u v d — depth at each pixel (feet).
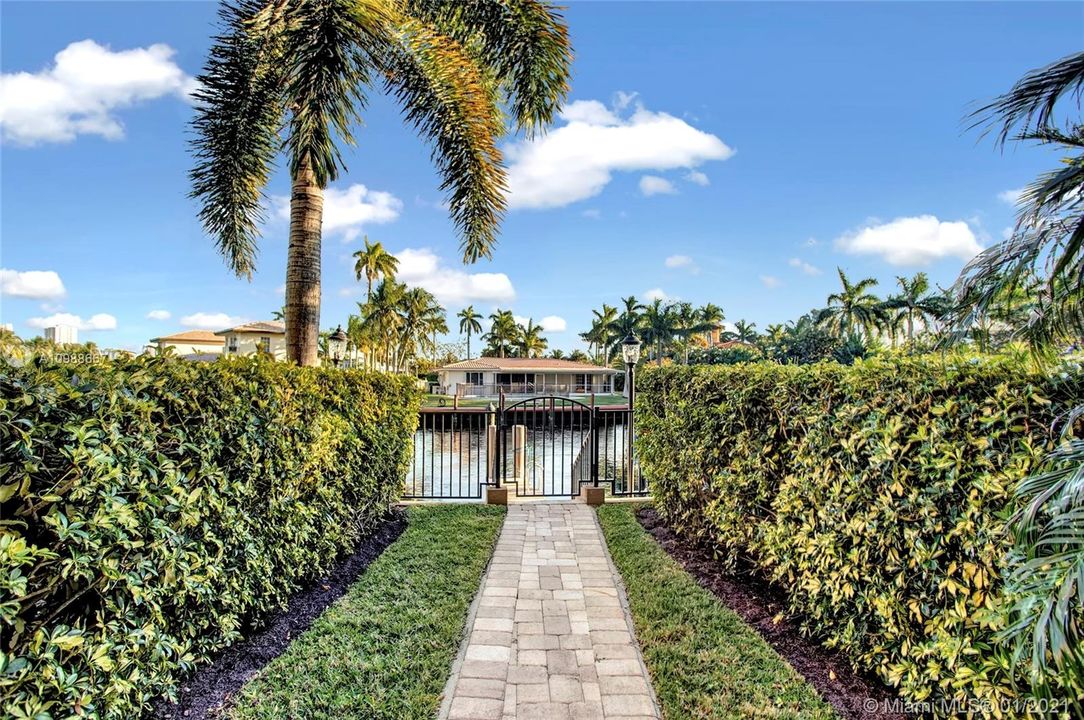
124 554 6.93
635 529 18.56
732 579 13.93
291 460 11.66
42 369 6.20
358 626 11.22
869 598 8.95
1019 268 7.23
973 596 6.97
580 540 18.02
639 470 25.02
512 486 28.66
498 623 12.00
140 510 7.22
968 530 7.09
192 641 8.61
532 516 20.92
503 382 158.81
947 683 7.43
